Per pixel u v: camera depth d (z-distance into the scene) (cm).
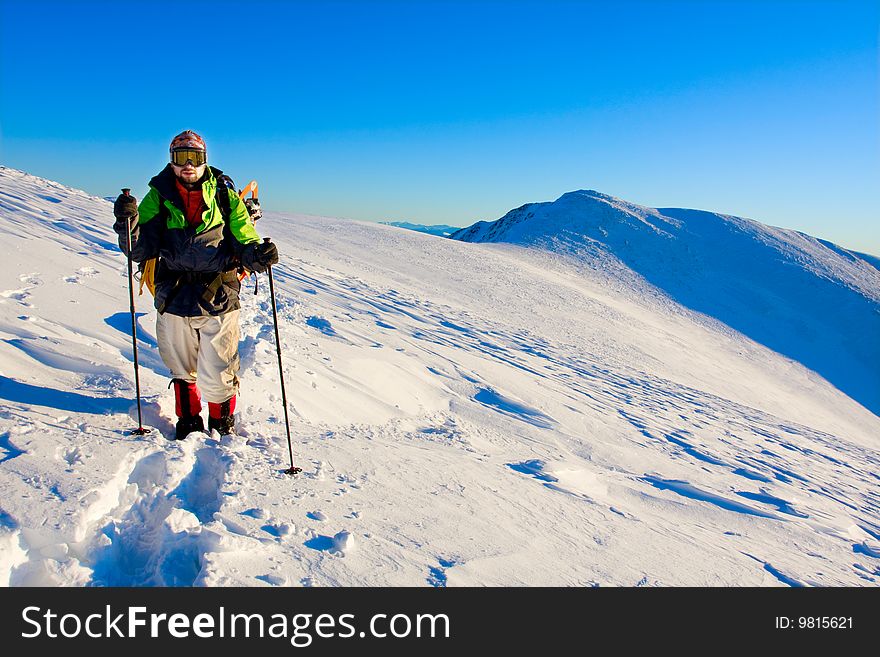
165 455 280
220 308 326
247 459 317
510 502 365
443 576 247
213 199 317
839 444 1418
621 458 670
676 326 3872
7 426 274
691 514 473
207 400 340
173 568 221
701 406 1371
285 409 319
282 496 283
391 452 413
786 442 1165
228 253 329
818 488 759
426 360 921
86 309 556
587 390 1131
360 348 823
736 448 936
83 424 302
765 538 452
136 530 238
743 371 3139
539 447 638
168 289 323
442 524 299
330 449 380
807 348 4450
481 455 515
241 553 223
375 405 606
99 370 396
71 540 208
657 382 1614
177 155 304
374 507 299
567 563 292
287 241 2802
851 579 382
